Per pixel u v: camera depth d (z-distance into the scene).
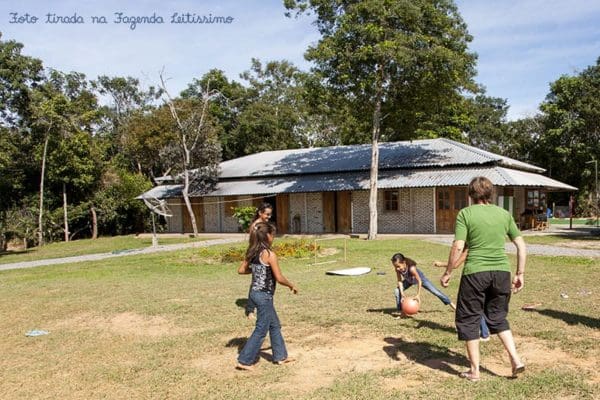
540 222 29.45
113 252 24.22
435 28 24.41
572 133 46.91
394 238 24.69
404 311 7.97
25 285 14.06
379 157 31.56
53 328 8.80
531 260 14.70
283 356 6.30
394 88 25.75
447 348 6.55
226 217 36.09
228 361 6.52
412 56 23.22
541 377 5.36
